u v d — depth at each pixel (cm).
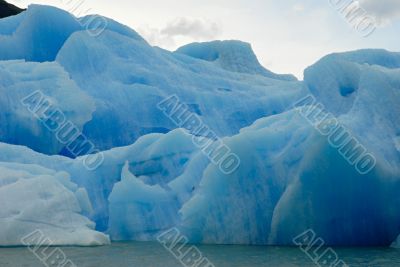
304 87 2056
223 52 2944
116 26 2628
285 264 1144
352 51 2062
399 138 1612
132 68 2373
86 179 1766
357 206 1528
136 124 2253
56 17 2527
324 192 1520
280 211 1521
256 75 2797
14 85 2078
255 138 1600
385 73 1706
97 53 2377
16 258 1198
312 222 1520
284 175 1584
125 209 1627
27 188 1483
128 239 1622
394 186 1551
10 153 1716
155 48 2714
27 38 2492
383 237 1547
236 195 1556
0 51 2411
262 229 1548
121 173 1695
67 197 1525
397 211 1548
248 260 1196
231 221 1546
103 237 1486
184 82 2445
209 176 1557
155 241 1585
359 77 1870
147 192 1641
